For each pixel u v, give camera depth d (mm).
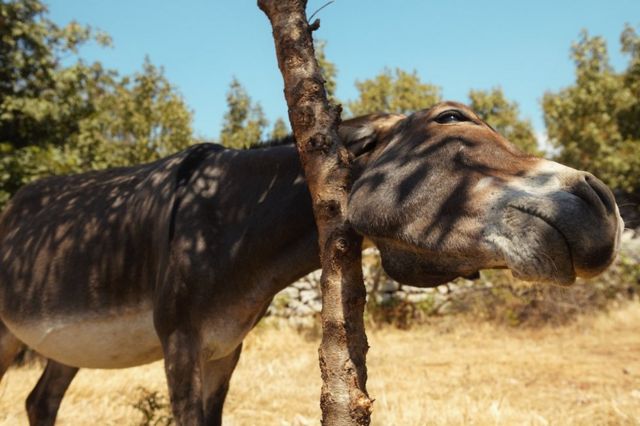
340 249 2252
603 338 9750
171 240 3094
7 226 4391
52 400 4285
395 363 8203
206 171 3332
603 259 1947
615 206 2049
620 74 20516
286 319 11797
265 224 3031
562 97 21141
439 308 12062
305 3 2525
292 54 2434
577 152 19375
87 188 4078
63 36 9844
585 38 20000
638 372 7305
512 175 2105
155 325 3086
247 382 6602
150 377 6555
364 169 2621
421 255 2244
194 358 2961
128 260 3385
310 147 2354
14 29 9211
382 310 11977
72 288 3553
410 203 2166
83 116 10461
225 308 3035
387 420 4715
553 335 10266
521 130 24406
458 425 4582
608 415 5031
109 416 5082
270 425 4918
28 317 3738
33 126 9773
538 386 6617
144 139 20938
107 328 3424
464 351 9133
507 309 11438
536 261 1901
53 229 3848
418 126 2441
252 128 22250
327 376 2203
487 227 2000
